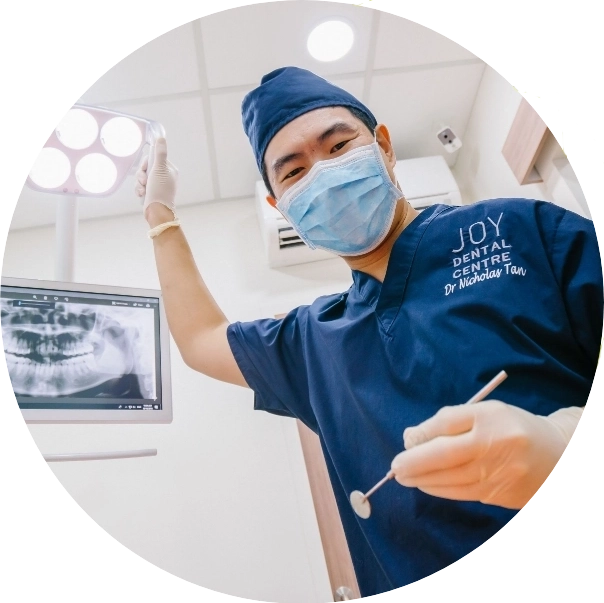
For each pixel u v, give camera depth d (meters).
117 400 1.16
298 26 1.41
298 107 1.20
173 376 1.51
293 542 1.30
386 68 1.51
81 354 1.17
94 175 1.34
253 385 1.28
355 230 1.15
